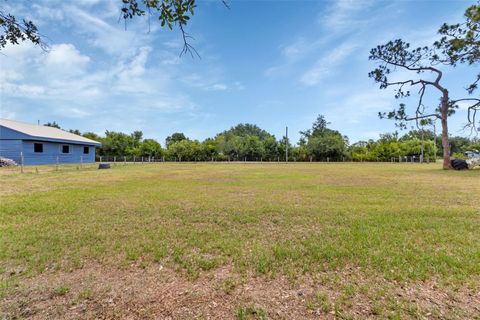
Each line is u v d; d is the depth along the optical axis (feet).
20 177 37.52
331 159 132.05
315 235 12.64
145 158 121.90
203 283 8.22
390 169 62.49
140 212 17.25
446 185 31.09
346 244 11.31
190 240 12.00
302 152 134.10
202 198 22.38
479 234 12.60
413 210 17.71
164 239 12.14
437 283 8.04
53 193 24.25
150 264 9.54
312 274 8.73
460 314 6.55
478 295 7.40
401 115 59.98
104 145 120.16
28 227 13.71
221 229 13.74
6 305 7.00
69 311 6.77
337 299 7.25
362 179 38.70
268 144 135.03
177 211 17.58
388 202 20.80
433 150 129.49
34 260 9.72
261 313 6.64
